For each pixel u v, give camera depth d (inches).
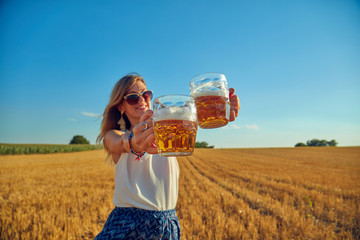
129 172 60.6
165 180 63.6
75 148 2317.9
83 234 173.0
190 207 236.8
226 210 232.5
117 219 57.7
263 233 172.2
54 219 200.4
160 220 59.2
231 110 62.1
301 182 453.4
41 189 353.7
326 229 182.4
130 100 67.2
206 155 1657.2
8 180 478.9
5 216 206.4
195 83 55.1
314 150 2460.6
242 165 879.1
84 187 374.0
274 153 2023.9
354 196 326.6
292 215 211.3
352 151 2273.6
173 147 41.5
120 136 53.9
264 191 346.6
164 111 41.6
